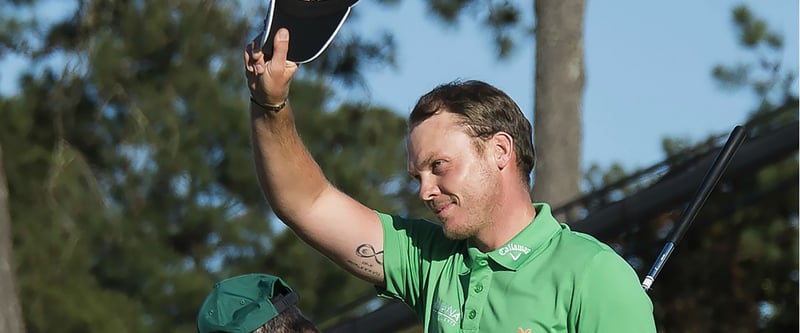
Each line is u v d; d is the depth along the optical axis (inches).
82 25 1157.1
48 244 1185.4
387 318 612.7
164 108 1222.9
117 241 1223.5
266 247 1269.7
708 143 603.8
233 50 1213.1
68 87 1190.9
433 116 250.7
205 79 1220.5
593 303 243.4
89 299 1156.5
